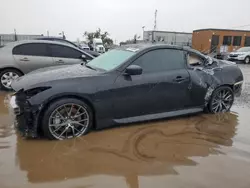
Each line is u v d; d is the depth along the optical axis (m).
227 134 4.40
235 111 5.75
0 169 3.07
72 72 4.33
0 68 6.99
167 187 2.83
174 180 2.97
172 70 4.73
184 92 4.85
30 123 3.76
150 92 4.48
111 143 3.87
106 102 4.14
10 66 7.02
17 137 3.95
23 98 3.81
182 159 3.47
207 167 3.28
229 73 5.45
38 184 2.81
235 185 2.90
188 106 5.03
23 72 7.21
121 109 4.31
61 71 4.43
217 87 5.29
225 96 5.51
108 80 4.15
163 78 4.58
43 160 3.31
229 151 3.76
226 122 4.99
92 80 4.05
